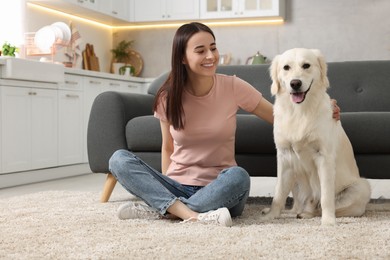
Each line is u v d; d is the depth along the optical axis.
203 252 1.76
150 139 3.17
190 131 2.44
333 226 2.21
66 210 2.76
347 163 2.54
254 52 7.12
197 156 2.47
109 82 5.96
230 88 2.51
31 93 4.64
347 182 2.49
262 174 3.09
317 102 2.34
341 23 6.82
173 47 2.41
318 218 2.45
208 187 2.35
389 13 6.66
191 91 2.47
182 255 1.73
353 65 3.69
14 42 5.55
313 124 2.31
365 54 6.75
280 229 2.15
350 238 1.96
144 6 7.15
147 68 7.51
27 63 4.50
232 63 7.20
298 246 1.83
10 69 4.30
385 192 3.90
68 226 2.27
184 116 2.43
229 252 1.76
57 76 4.93
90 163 3.29
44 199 3.25
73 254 1.76
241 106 2.53
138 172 2.38
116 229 2.19
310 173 2.44
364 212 2.61
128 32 7.56
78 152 5.39
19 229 2.22
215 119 2.45
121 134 3.25
